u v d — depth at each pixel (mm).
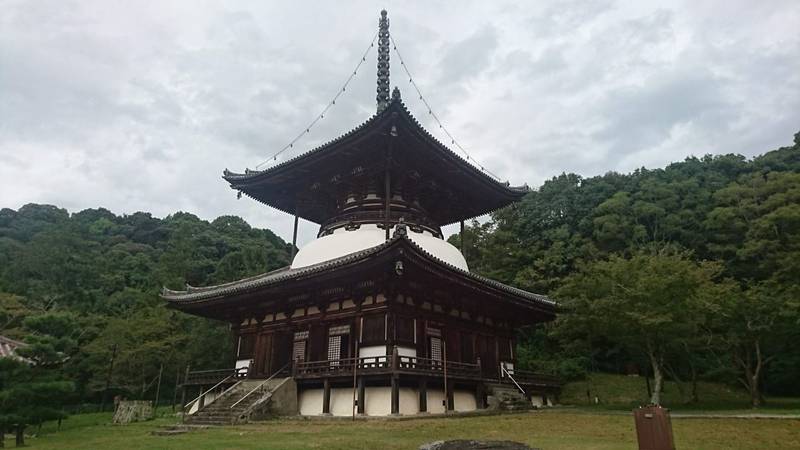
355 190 38656
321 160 37062
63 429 34500
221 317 40812
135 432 28891
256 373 35125
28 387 26281
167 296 40000
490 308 37312
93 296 78000
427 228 39219
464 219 47500
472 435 20469
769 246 60156
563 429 22547
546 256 73938
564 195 86562
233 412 28031
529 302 37281
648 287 33719
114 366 57500
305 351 33156
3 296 62281
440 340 32625
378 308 29703
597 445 17922
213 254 103875
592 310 38250
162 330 58625
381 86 42594
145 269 95625
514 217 81375
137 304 70562
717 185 81375
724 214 68500
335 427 23109
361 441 18625
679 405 41312
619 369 63562
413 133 33281
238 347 38031
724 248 67625
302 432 21719
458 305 33969
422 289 30969
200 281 89812
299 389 31578
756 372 38594
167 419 38031
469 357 34938
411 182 38406
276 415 29016
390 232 35594
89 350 55969
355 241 35031
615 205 77250
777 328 37469
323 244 36250
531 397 40031
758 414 28391
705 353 53656
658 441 12414
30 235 112250
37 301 72125
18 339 57312
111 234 122875
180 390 63156
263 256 81938
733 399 46844
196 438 21688
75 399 58562
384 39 44125
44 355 27969
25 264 80500
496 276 73000
